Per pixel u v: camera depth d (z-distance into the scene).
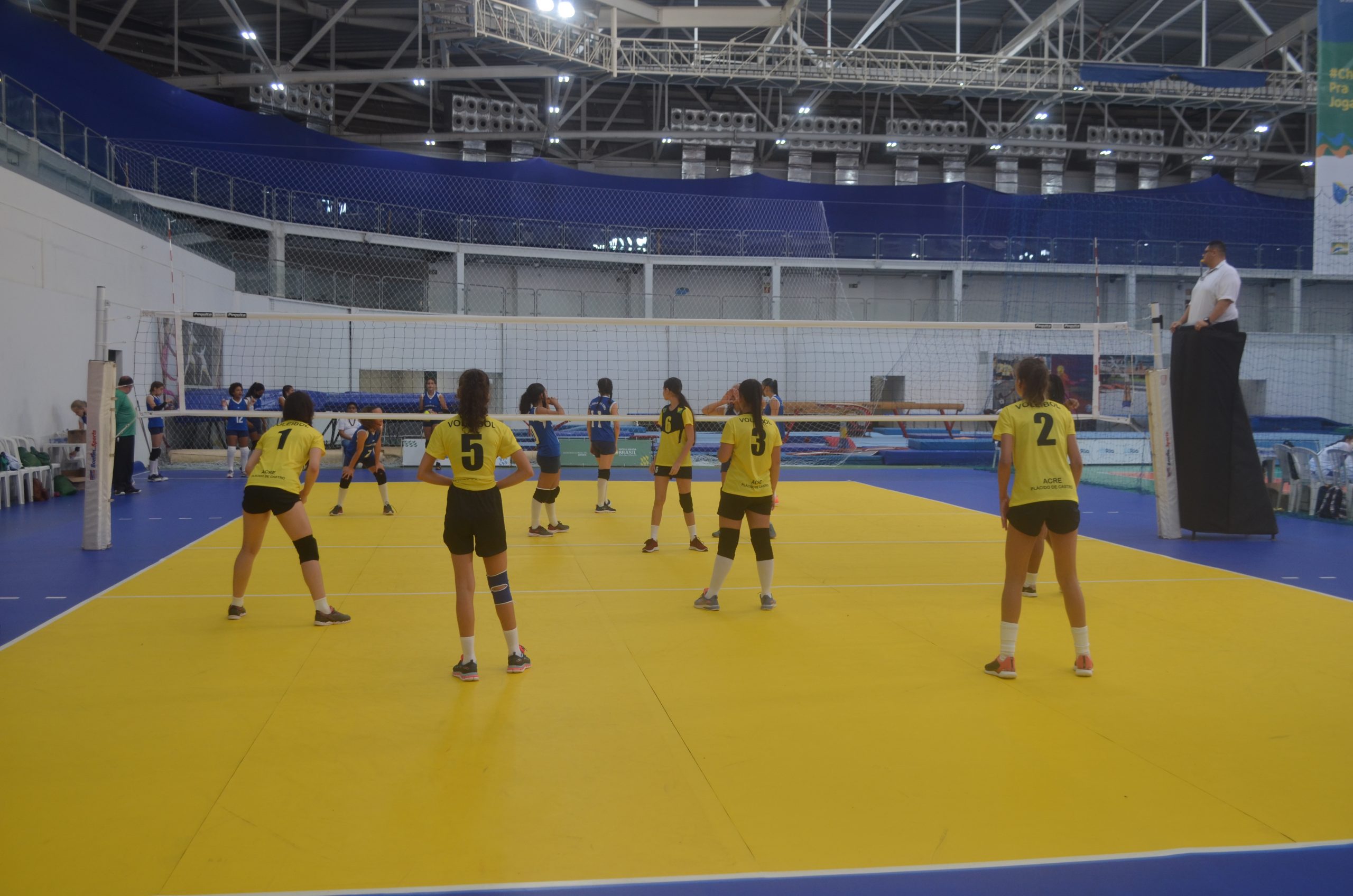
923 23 32.12
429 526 10.85
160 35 30.78
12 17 20.86
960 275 30.55
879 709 4.52
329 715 4.36
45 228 13.76
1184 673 5.19
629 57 27.83
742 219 30.27
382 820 3.25
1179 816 3.35
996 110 36.81
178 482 15.62
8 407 12.74
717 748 3.99
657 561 8.65
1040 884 2.85
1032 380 5.10
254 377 23.00
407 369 25.72
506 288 29.47
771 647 5.67
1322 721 4.39
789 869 2.93
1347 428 24.62
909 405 20.00
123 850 3.01
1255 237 30.83
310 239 25.86
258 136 26.06
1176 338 10.36
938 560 8.84
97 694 4.64
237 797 3.44
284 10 29.47
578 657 5.40
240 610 6.25
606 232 29.39
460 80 32.09
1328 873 2.94
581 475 18.52
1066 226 30.58
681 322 10.38
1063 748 4.02
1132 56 34.50
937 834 3.18
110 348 15.86
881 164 37.91
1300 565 8.66
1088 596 7.25
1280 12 30.67
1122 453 21.98
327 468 19.28
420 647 5.59
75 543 9.30
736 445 6.51
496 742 4.03
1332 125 12.77
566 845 3.08
